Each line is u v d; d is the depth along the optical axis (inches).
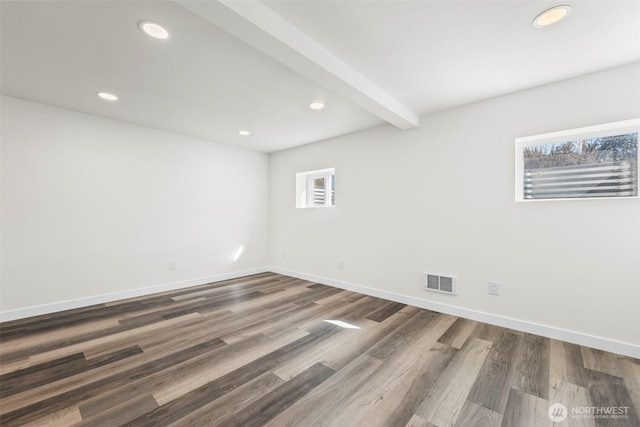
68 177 118.1
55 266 115.6
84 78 89.1
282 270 187.8
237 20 55.4
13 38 68.0
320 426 54.1
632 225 79.5
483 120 104.7
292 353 82.2
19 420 55.2
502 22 62.6
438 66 81.7
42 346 86.0
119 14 59.6
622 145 84.6
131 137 134.7
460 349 84.2
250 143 170.1
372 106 97.6
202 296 138.5
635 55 75.1
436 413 57.7
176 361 77.7
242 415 56.9
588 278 85.6
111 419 55.7
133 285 136.4
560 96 89.8
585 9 58.1
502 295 100.9
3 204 104.6
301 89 96.5
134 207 136.4
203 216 162.4
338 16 61.4
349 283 149.0
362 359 78.8
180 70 84.0
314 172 174.6
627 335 80.0
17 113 106.4
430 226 118.6
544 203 92.7
